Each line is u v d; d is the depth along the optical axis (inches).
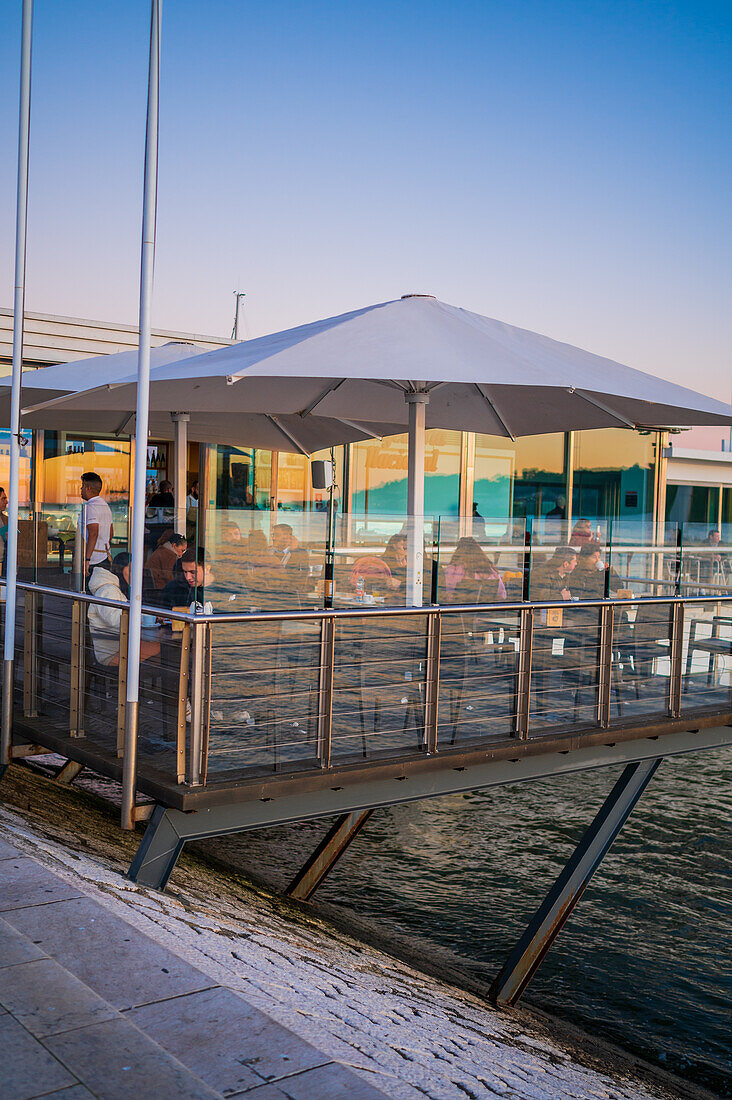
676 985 263.1
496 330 257.8
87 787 298.0
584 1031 234.5
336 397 309.7
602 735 237.0
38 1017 113.0
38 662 233.6
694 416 270.1
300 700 193.6
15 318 229.0
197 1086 101.1
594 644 242.8
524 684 226.7
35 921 140.3
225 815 189.2
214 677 183.0
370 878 320.5
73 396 247.3
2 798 216.8
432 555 213.3
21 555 238.1
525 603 226.2
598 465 689.6
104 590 209.6
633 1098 188.7
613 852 357.1
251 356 230.4
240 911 214.1
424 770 205.3
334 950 218.2
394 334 230.7
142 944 136.1
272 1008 129.2
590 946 283.9
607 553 245.3
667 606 260.1
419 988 215.6
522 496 656.4
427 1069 133.0
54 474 539.2
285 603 191.5
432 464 615.2
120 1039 109.4
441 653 215.0
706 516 1080.2
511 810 404.5
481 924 288.4
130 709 181.6
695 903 315.0
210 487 568.1
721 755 506.9
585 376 229.5
